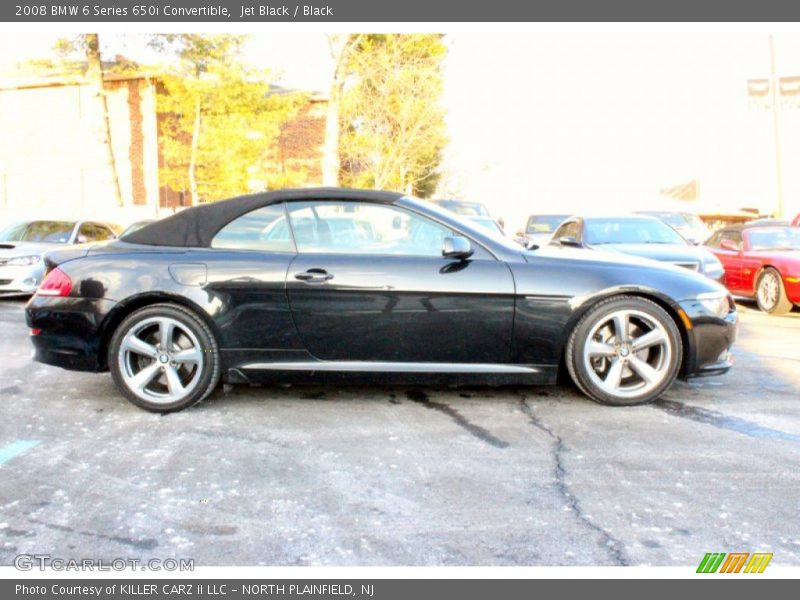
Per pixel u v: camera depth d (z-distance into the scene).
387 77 21.33
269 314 4.32
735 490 3.23
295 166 27.61
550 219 15.91
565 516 2.98
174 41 20.27
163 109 22.45
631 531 2.85
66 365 4.47
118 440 3.92
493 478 3.38
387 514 3.00
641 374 4.46
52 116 25.89
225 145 20.84
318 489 3.25
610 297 4.41
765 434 3.99
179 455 3.68
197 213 4.57
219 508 3.06
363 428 4.11
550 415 4.34
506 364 4.40
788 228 10.71
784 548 2.72
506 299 4.32
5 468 3.50
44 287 4.50
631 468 3.49
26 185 26.33
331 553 2.70
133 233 4.62
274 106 21.77
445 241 4.28
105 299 4.36
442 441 3.88
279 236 4.46
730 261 10.64
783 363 5.94
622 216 9.56
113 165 21.83
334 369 4.36
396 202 4.52
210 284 4.32
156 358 4.40
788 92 26.08
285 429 4.09
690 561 2.63
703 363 4.52
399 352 4.35
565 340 4.41
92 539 2.80
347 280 4.29
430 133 22.66
